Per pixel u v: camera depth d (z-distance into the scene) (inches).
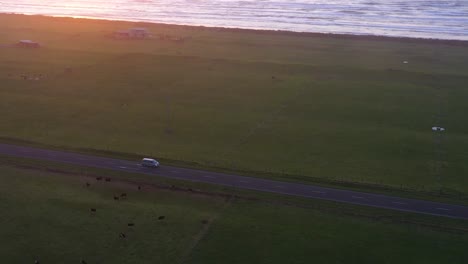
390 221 2311.8
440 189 2630.4
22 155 3009.4
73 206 2431.1
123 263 2025.1
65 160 2945.4
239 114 3769.7
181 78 4702.3
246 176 2765.7
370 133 3420.3
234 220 2320.4
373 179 2746.1
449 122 3636.8
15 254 2085.4
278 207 2436.0
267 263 2022.6
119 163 2915.8
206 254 2078.0
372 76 4822.8
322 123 3604.8
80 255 2078.0
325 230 2242.9
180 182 2684.5
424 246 2124.8
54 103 3983.8
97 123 3563.0
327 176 2778.1
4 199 2493.8
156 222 2298.2
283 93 4286.4
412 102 4077.3
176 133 3395.7
